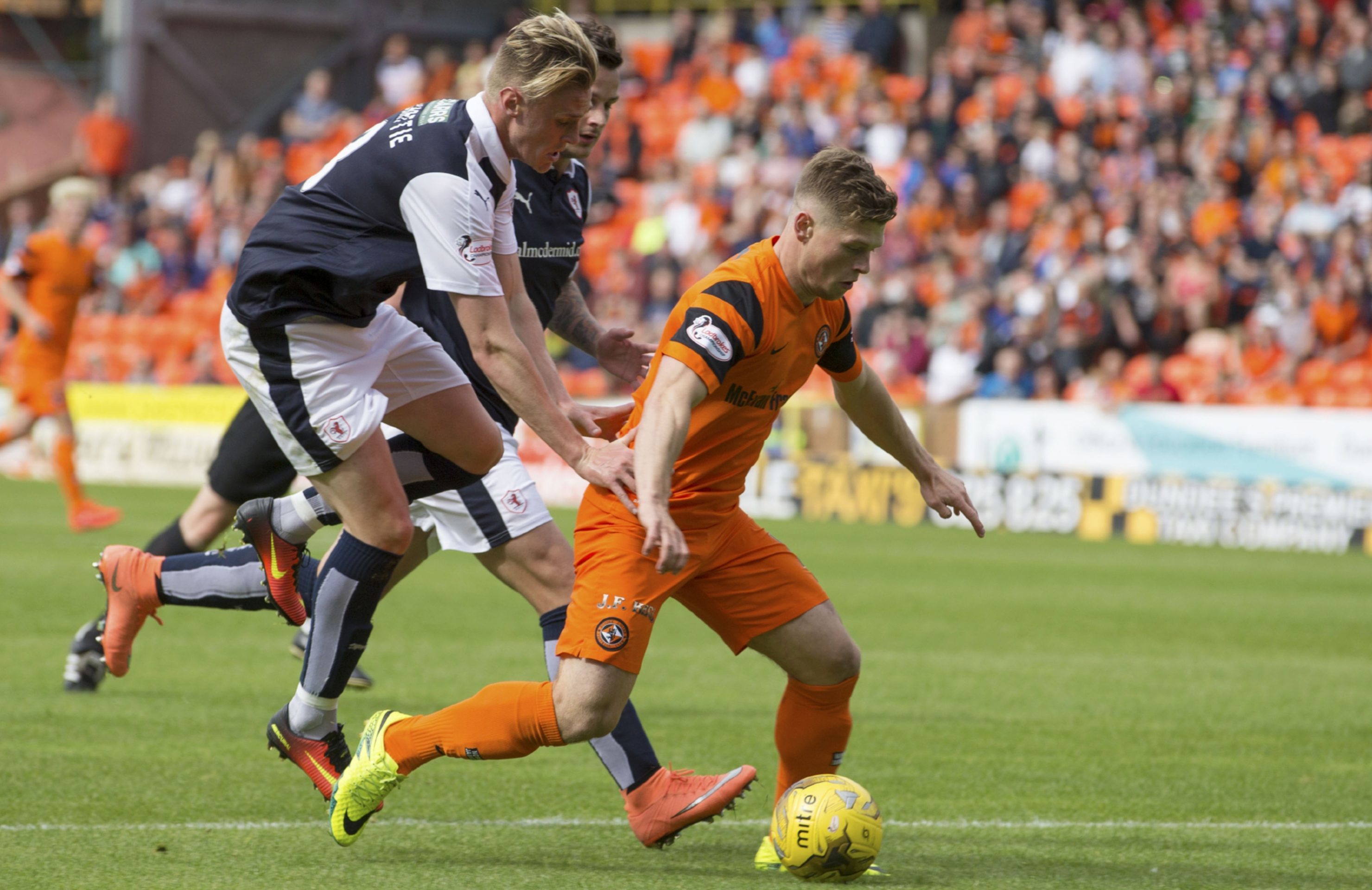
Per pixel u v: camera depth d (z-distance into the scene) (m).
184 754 15.08
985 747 16.67
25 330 36.81
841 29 69.50
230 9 78.81
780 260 11.03
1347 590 33.25
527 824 12.70
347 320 11.81
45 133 80.56
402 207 11.38
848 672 11.72
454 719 11.16
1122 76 60.16
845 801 10.97
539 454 52.81
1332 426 42.50
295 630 24.30
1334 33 57.53
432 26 83.62
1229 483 44.00
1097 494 46.03
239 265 11.84
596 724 11.02
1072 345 47.91
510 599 29.20
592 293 61.25
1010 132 57.03
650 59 75.00
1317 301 46.94
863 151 60.88
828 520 49.94
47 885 10.41
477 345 11.44
